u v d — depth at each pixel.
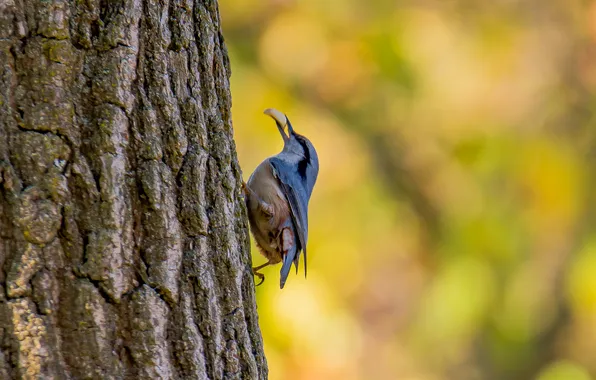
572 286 15.12
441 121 15.18
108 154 4.56
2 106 4.33
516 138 15.33
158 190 4.71
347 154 14.45
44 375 4.28
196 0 5.20
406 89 14.64
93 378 4.41
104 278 4.48
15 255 4.27
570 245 15.30
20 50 4.39
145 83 4.81
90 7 4.60
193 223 4.89
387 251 14.87
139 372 4.56
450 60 15.05
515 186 15.30
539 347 15.80
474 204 15.34
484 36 15.35
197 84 5.13
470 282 14.98
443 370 15.92
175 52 4.98
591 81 15.98
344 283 14.07
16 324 4.24
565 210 15.26
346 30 14.49
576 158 15.70
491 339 15.58
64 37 4.49
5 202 4.28
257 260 11.59
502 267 15.14
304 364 12.46
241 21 14.45
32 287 4.29
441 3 15.32
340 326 13.36
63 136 4.45
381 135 15.05
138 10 4.77
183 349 4.76
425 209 15.53
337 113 14.70
